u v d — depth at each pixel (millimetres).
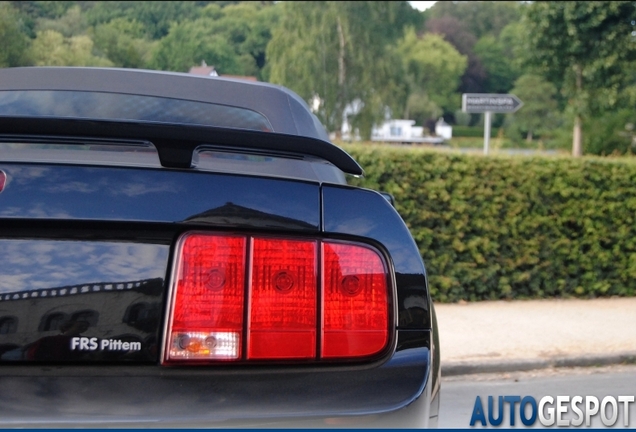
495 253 9180
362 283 1999
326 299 1962
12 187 1889
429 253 8914
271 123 3250
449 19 130125
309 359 1935
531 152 9688
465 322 8031
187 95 3305
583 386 6113
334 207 2035
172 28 95312
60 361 1836
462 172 8961
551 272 9469
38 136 1947
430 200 8883
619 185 9539
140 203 1919
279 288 1938
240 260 1928
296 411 1869
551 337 7387
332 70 69688
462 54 128000
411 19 72688
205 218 1934
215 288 1905
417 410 1968
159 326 1878
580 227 9508
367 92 69500
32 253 1863
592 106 21859
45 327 1839
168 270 1906
